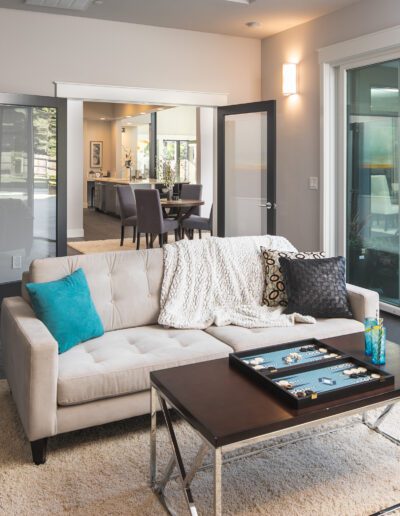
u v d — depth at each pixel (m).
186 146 15.74
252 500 2.05
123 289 3.07
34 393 2.22
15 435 2.55
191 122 15.73
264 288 3.34
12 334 2.57
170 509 1.99
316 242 5.62
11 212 5.31
